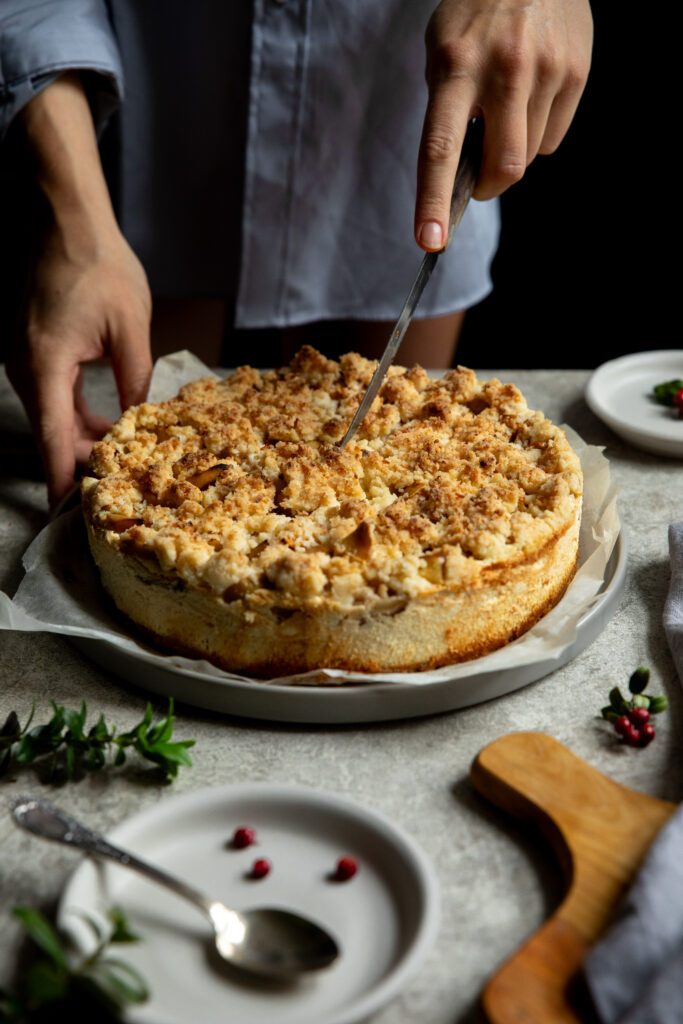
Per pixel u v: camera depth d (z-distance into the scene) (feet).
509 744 2.21
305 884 2.03
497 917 2.00
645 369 3.75
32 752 2.29
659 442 3.30
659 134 6.21
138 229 4.23
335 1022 1.78
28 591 2.72
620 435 3.39
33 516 3.11
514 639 2.52
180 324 4.63
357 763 2.31
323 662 2.42
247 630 2.41
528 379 3.84
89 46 3.40
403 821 2.18
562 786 2.12
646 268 6.57
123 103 3.96
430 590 2.37
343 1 3.67
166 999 1.86
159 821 2.08
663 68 6.01
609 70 6.09
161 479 2.69
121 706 2.46
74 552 2.85
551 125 3.21
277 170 3.96
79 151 3.37
